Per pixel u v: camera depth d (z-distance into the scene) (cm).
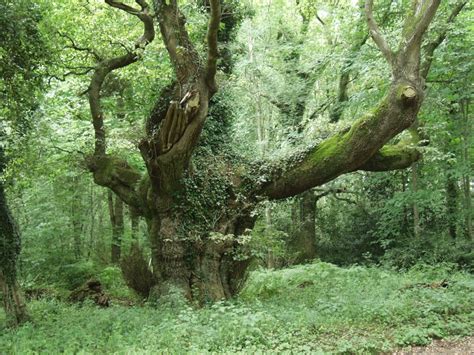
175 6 1168
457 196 2123
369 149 1198
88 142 1708
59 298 1585
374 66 1694
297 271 1634
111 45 1510
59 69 1552
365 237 2528
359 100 1930
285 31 2352
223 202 1313
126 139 1345
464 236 2208
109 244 2605
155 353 712
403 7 1739
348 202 2625
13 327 1044
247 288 1420
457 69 1772
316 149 1295
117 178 1360
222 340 774
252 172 1342
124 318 1003
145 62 1513
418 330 859
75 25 1462
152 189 1241
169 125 1121
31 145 1416
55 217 2220
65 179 2291
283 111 2238
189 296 1237
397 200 2036
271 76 2233
